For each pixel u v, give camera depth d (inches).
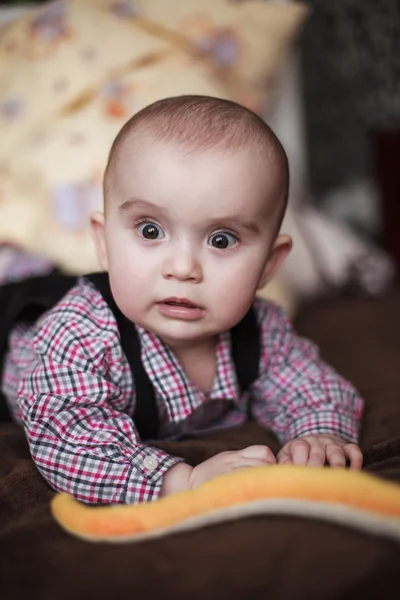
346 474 29.6
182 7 79.3
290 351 47.0
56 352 39.8
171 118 38.5
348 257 80.1
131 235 37.9
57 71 68.8
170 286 37.0
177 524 29.7
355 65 111.4
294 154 100.0
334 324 70.5
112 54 69.4
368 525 28.4
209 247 37.4
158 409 42.5
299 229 77.2
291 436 43.0
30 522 32.3
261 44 80.4
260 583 25.9
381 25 110.5
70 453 36.9
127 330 41.5
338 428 42.6
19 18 75.5
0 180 65.7
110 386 39.3
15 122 67.7
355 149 113.3
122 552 28.5
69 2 73.4
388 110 112.0
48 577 27.0
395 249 100.8
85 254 62.1
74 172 63.9
